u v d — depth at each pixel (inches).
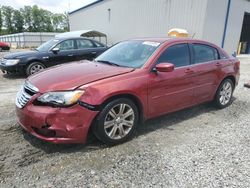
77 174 107.3
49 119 115.3
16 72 323.0
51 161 116.5
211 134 152.2
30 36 1491.1
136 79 135.0
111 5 887.1
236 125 168.6
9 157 118.7
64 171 109.2
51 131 117.4
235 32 647.8
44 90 119.7
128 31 802.8
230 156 125.8
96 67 146.3
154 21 674.8
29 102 120.8
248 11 676.7
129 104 134.4
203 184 103.0
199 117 182.4
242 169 114.6
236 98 239.8
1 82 295.6
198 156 124.8
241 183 104.3
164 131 154.5
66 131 117.1
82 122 119.2
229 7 588.7
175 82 154.6
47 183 101.0
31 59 315.3
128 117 136.9
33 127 121.1
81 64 158.1
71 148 128.6
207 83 181.5
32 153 122.9
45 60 324.5
